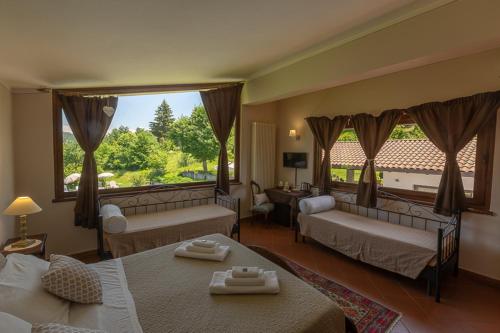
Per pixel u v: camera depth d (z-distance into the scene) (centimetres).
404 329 223
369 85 403
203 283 186
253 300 165
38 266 173
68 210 358
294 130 511
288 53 338
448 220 328
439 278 262
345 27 263
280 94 401
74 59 262
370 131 392
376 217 400
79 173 371
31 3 160
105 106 362
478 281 299
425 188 360
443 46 222
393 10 233
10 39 204
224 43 276
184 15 204
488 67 291
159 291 176
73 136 365
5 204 291
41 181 342
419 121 336
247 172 529
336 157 464
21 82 306
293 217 478
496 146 287
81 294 158
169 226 337
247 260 221
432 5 224
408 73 358
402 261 290
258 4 201
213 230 372
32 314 134
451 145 307
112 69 307
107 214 309
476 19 205
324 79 326
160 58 293
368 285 292
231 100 473
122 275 196
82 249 368
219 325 143
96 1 167
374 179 387
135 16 194
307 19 238
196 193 468
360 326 226
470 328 224
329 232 367
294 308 157
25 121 330
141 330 139
